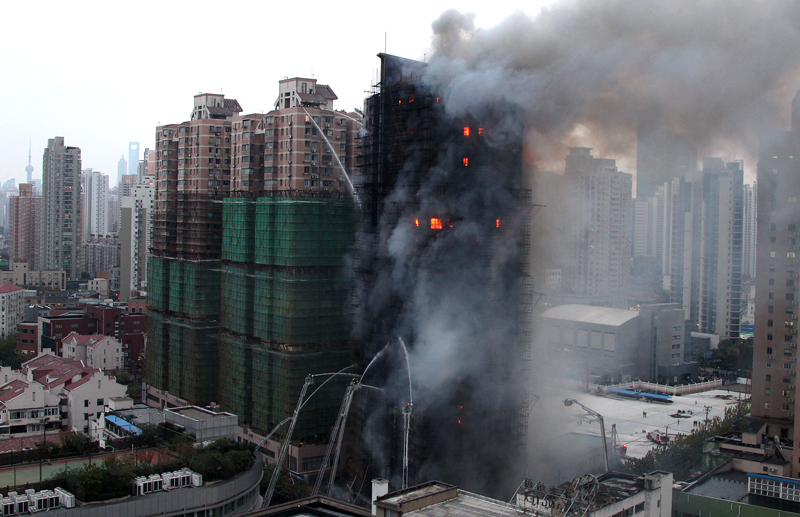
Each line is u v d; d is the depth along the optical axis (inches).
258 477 4446.4
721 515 4990.2
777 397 6983.3
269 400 6747.1
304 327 6560.0
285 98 6919.3
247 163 7377.0
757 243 7081.7
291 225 6501.0
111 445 4960.6
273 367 6707.7
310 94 6840.6
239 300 7273.6
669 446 7194.9
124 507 3673.7
